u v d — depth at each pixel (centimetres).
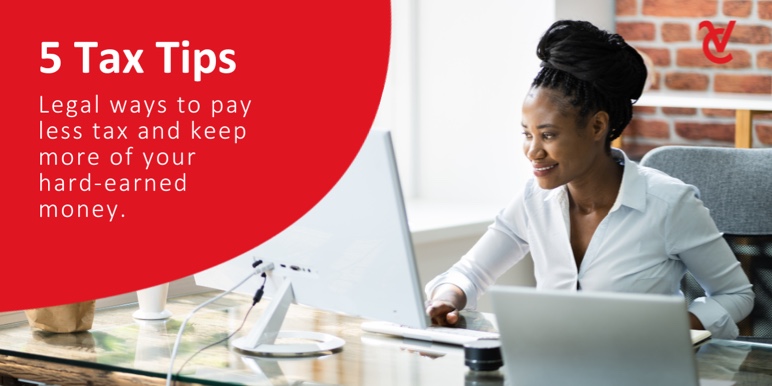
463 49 452
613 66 254
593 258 269
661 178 270
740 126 403
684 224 264
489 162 450
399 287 220
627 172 267
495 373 212
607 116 258
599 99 255
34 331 259
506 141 444
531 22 433
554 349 182
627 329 174
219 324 260
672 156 297
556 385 184
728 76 441
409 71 462
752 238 287
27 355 236
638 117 457
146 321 266
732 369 212
